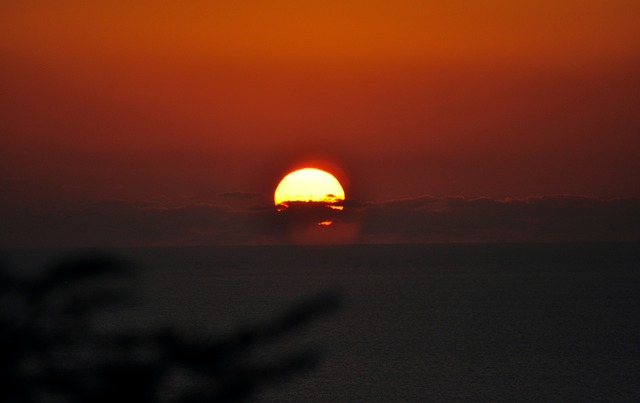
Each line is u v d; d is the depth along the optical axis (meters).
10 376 34.12
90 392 34.59
